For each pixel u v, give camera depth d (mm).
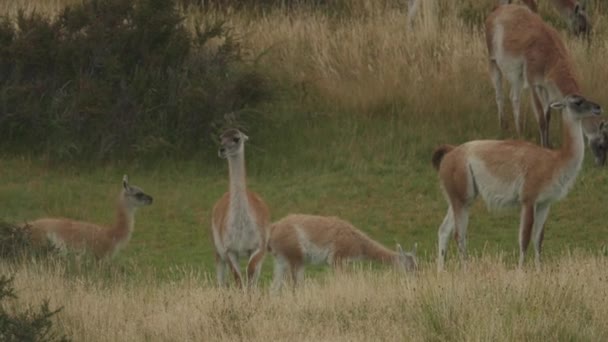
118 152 53156
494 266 36344
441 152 41625
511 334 29906
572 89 47875
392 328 30781
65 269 38344
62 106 53750
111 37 54812
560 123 53000
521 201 39125
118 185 50844
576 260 37406
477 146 39719
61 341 29609
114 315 32844
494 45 50625
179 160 53000
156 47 55031
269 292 36125
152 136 53000
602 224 46125
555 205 47625
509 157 39094
